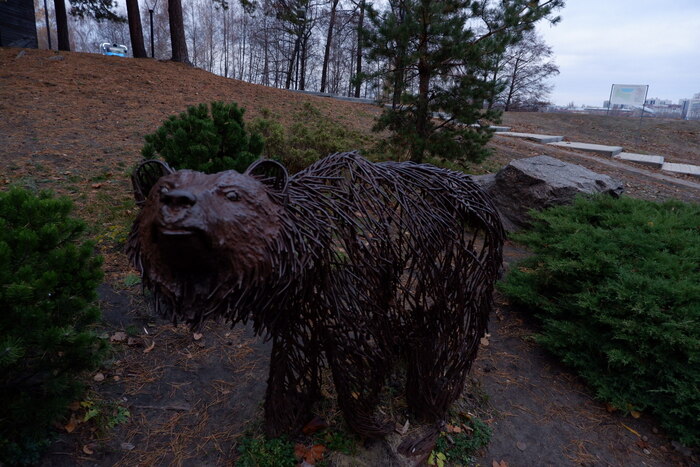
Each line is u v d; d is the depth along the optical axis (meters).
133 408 2.52
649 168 11.43
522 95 28.81
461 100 6.72
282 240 1.52
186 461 2.24
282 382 2.16
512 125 17.36
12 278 1.90
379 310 2.00
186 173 1.44
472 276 2.32
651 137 17.03
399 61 6.59
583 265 3.45
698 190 9.30
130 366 2.80
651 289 3.07
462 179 2.30
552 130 17.38
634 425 2.88
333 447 2.29
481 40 6.32
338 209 1.83
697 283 3.15
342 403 2.19
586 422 2.86
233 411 2.57
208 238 1.29
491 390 3.04
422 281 2.18
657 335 2.85
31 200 2.16
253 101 11.16
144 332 3.11
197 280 1.42
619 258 3.54
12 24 13.95
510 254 5.20
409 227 2.02
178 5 13.66
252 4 17.62
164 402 2.59
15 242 2.00
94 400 2.49
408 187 2.09
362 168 2.01
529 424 2.79
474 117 6.68
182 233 1.22
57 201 2.23
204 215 1.28
